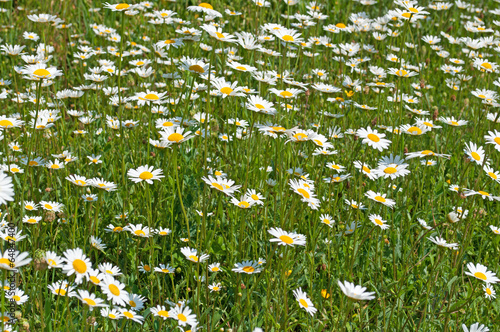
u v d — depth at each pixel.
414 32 8.12
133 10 6.89
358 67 6.55
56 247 3.44
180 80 5.16
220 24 6.88
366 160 4.62
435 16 8.66
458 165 4.84
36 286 2.83
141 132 4.62
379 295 3.10
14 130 4.83
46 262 2.41
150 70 5.41
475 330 2.55
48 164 3.95
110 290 2.25
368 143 2.95
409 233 3.74
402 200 4.10
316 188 3.99
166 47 6.01
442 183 4.44
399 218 3.99
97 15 7.93
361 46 6.69
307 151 4.77
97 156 4.33
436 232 3.82
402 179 4.44
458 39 7.21
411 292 3.40
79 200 3.99
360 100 5.96
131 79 5.42
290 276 3.03
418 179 4.46
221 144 4.59
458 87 6.49
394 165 3.36
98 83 5.18
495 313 3.30
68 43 7.19
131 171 2.96
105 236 3.66
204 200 2.80
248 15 7.61
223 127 4.81
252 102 3.21
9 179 1.84
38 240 3.43
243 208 3.12
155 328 2.77
